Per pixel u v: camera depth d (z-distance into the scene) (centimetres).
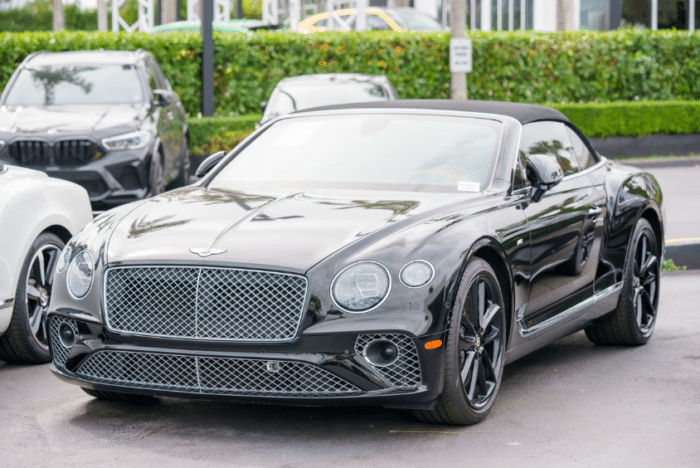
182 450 452
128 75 1216
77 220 680
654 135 2064
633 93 2159
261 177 580
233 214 504
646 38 2144
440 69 2039
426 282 447
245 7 4172
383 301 441
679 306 816
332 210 501
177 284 453
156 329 456
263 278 444
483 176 550
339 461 435
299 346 438
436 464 431
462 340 466
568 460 436
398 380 444
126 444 461
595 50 2119
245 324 444
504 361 516
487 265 487
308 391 443
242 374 448
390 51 2012
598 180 652
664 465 429
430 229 472
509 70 2088
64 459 440
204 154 1700
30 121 1077
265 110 1364
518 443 461
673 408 521
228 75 1944
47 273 649
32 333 621
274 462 434
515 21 3173
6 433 480
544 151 606
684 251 1024
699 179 1739
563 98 2125
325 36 1980
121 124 1090
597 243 627
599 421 498
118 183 1066
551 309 571
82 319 473
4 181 629
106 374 473
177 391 455
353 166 571
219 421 498
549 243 560
